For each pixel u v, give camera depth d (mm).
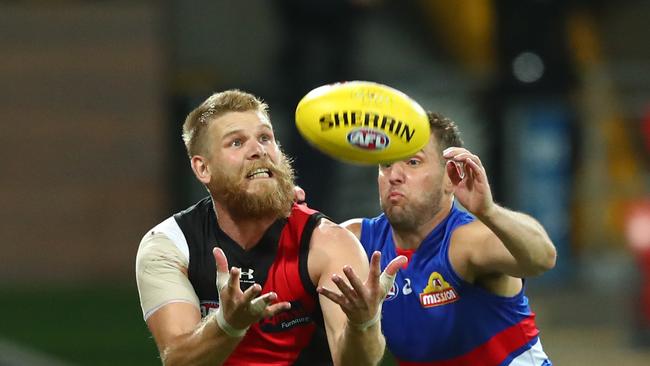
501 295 16281
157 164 51500
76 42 51812
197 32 51875
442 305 16359
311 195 41281
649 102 43219
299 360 14719
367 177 42812
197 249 14766
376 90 13375
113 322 38438
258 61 51312
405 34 50969
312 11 40031
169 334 14062
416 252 16562
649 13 53969
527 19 42344
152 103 51594
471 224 16172
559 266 40062
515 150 41750
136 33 51812
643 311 35000
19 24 51688
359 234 17562
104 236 51562
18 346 33219
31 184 51656
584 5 49562
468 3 49469
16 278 51438
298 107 13594
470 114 43219
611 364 32250
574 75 42438
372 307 13008
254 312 12953
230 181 14281
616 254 40125
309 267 14375
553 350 34500
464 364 16625
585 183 41344
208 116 14555
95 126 51750
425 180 16250
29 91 51750
